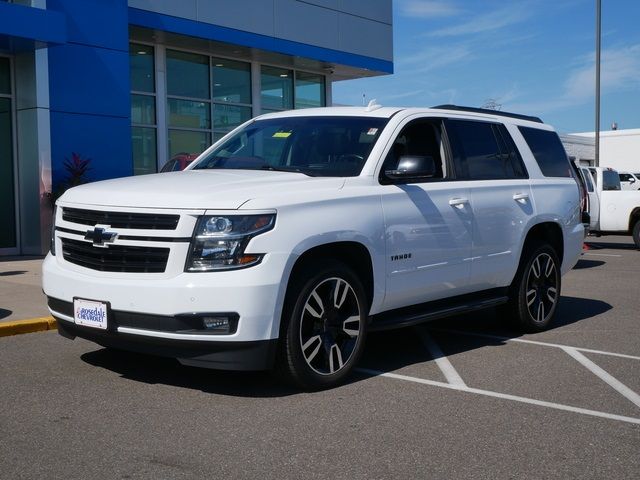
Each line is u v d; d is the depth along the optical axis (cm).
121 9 1570
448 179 689
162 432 469
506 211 736
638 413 528
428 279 650
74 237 561
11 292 971
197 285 500
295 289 536
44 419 490
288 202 535
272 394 553
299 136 672
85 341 715
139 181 586
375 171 615
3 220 1470
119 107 1573
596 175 1902
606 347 736
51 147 1459
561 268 840
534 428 492
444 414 517
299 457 432
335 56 2100
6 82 1459
